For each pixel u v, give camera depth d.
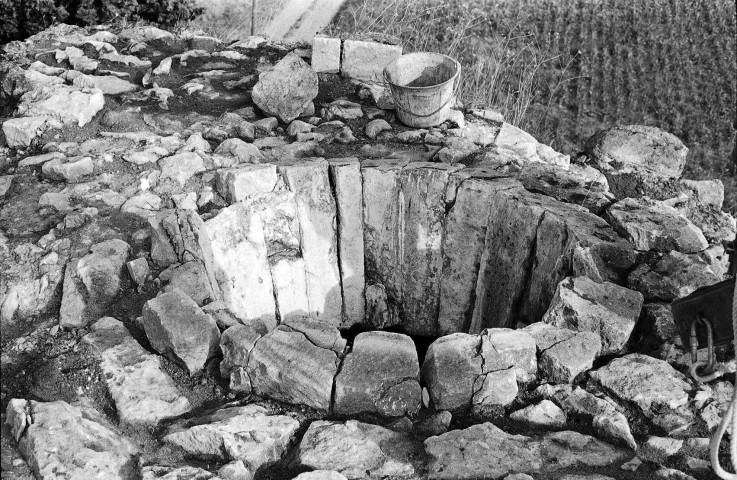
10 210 5.04
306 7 12.09
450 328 5.79
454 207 5.34
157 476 3.22
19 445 3.36
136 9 8.74
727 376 3.77
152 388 3.77
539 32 12.98
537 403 3.72
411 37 10.01
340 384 3.67
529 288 5.02
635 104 11.16
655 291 4.27
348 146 5.96
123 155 5.52
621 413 3.62
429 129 6.16
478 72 8.52
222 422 3.53
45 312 4.34
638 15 13.48
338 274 5.77
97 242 4.79
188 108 6.36
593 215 4.83
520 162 5.78
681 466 3.42
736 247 3.71
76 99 5.93
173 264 4.69
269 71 6.32
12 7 8.28
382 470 3.30
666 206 5.30
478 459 3.31
